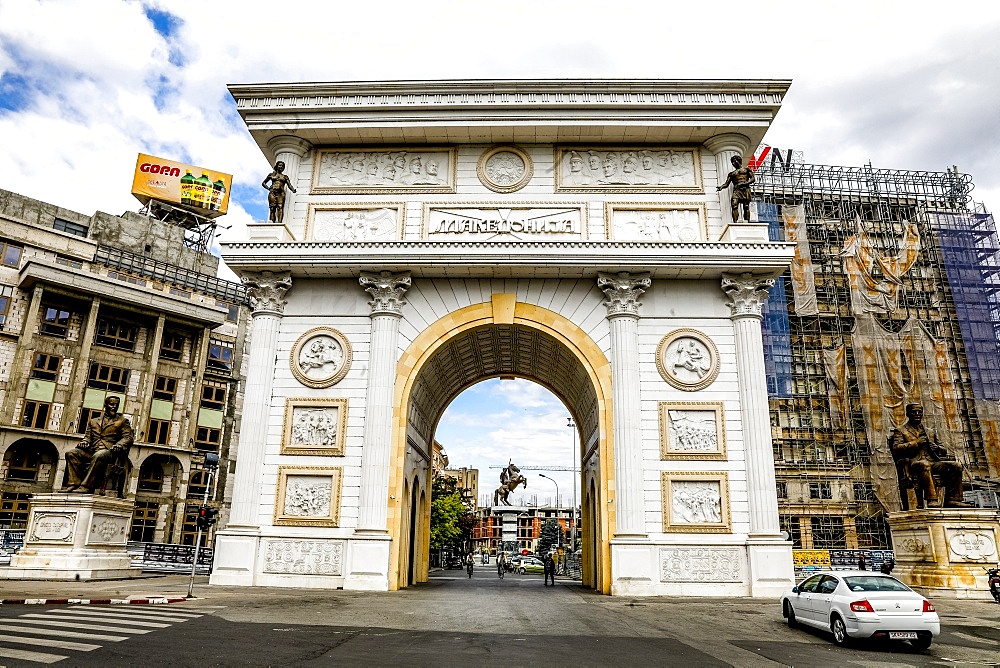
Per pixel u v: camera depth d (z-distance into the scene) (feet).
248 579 83.30
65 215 186.91
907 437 95.55
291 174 100.12
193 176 216.74
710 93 96.99
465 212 98.37
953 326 189.37
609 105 96.17
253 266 92.94
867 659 42.68
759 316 91.76
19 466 159.74
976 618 64.39
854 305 183.73
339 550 84.89
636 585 82.17
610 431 89.81
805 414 183.83
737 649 45.24
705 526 85.15
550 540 397.19
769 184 199.72
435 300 95.76
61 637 39.83
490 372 125.08
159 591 71.67
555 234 96.68
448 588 100.37
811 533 172.65
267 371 91.56
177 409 186.91
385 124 97.50
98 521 90.68
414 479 107.04
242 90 98.32
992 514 86.79
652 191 98.58
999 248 194.80
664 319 93.76
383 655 38.70
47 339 168.25
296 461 88.79
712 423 89.51
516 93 96.84
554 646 44.04
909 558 92.48
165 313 185.26
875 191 203.51
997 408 179.32
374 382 90.27
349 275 95.40
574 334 93.81
